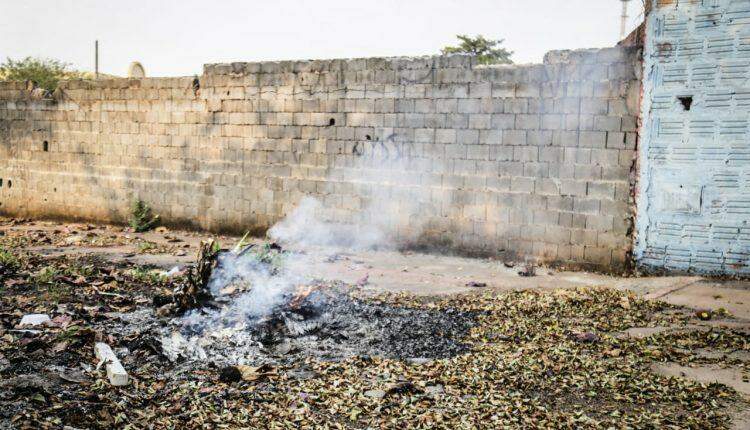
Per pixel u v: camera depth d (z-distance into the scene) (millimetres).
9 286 6496
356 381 4223
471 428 3502
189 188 11891
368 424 3562
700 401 3895
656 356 4773
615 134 8391
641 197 8219
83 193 13070
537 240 9016
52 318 5383
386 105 9938
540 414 3686
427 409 3770
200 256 6328
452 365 4582
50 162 13414
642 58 8094
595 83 8445
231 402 3797
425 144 9688
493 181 9250
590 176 8594
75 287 6637
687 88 7816
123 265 8156
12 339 4645
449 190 9570
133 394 3846
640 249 8273
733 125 7605
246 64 11086
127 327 5277
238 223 11461
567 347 5016
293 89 10703
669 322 5836
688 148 7883
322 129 10516
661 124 8023
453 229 9594
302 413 3672
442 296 6965
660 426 3529
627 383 4207
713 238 7816
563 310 6289
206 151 11648
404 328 5598
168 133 12000
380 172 10078
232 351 4840
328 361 4664
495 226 9281
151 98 12086
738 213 7656
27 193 13781
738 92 7539
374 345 5109
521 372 4422
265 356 4758
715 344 5109
